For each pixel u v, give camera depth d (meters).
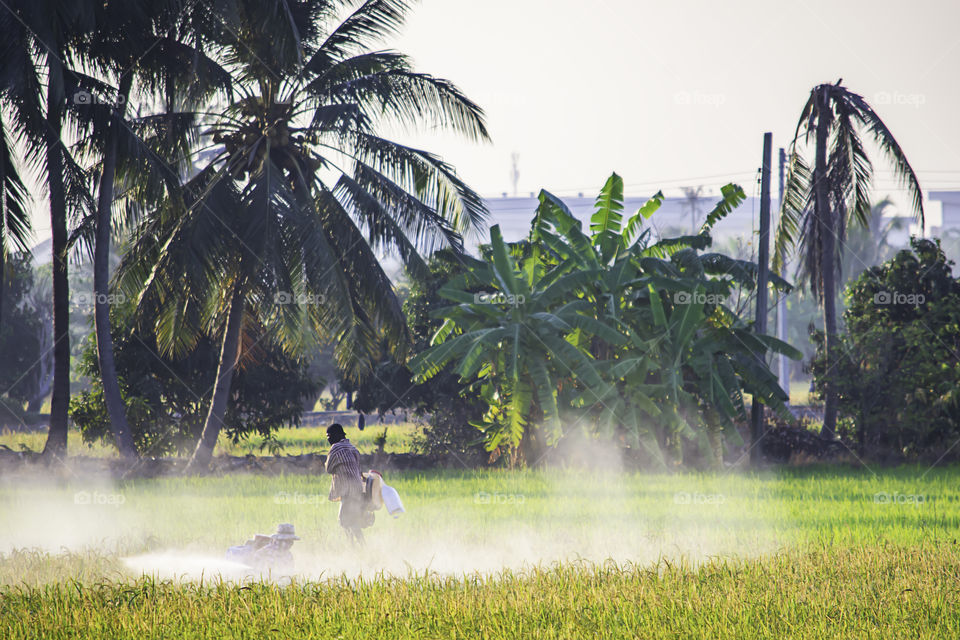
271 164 65.94
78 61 63.78
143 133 67.12
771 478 60.84
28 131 57.72
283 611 19.52
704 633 18.30
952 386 70.50
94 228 72.81
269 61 69.06
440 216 73.69
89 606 20.31
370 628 18.58
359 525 30.73
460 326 73.00
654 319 69.81
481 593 21.50
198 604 20.48
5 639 18.11
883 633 18.50
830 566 25.42
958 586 22.66
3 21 54.88
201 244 62.41
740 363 71.69
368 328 72.50
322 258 63.97
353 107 65.69
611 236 73.00
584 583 22.89
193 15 61.97
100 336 67.81
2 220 57.06
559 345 67.06
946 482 56.47
